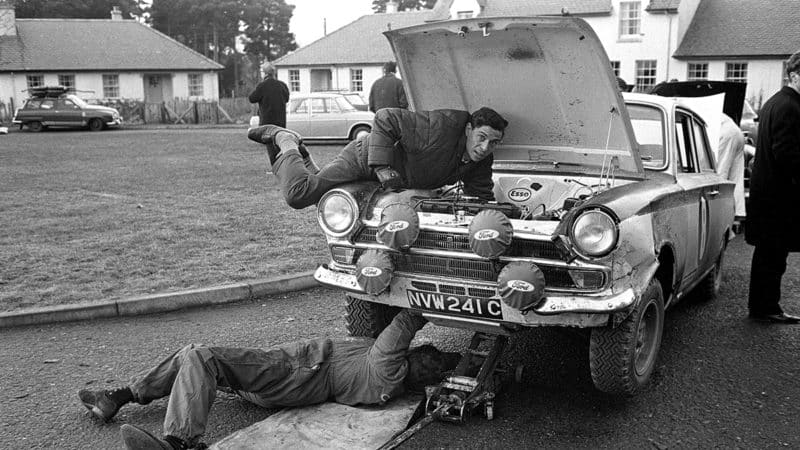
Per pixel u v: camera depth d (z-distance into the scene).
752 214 5.75
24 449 3.82
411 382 4.17
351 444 3.72
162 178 13.75
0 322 5.78
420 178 4.60
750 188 5.77
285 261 7.42
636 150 4.77
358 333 4.89
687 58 37.22
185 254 7.68
